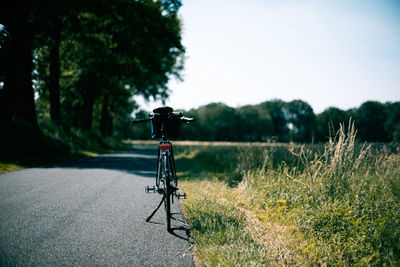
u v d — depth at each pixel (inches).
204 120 3986.2
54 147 566.3
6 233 139.3
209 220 161.0
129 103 1282.0
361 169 202.5
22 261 111.1
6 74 573.0
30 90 597.3
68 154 607.2
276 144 325.7
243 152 380.8
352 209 150.9
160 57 893.8
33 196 218.8
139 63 966.4
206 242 133.3
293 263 115.0
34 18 578.6
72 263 111.5
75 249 124.6
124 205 205.3
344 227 140.7
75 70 956.6
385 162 222.4
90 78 1003.9
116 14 726.5
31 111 596.7
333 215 147.4
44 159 490.6
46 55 841.5
